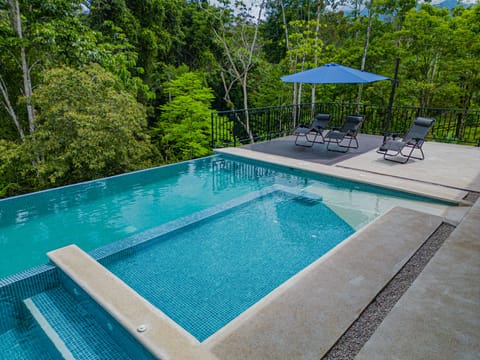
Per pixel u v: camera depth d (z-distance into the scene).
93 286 2.48
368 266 2.61
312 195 5.19
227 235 3.99
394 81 6.32
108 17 13.14
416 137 6.00
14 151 8.61
